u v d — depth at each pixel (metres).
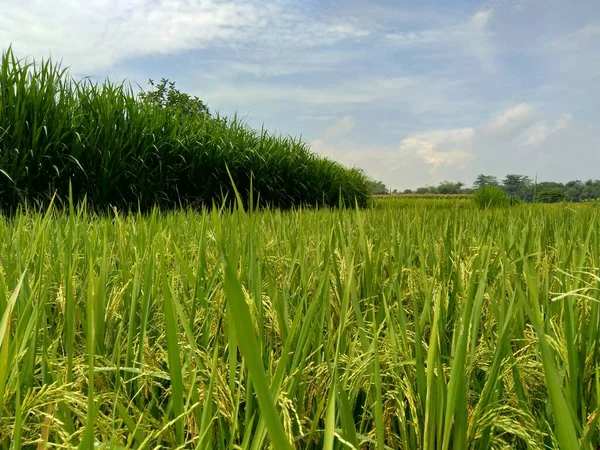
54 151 6.66
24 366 1.09
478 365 1.29
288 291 1.69
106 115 7.53
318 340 1.31
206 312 1.44
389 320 1.21
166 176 8.81
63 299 1.50
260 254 1.99
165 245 2.32
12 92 6.44
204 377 1.08
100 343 1.34
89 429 0.77
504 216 4.36
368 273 1.79
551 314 1.58
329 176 14.80
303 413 1.13
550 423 1.16
